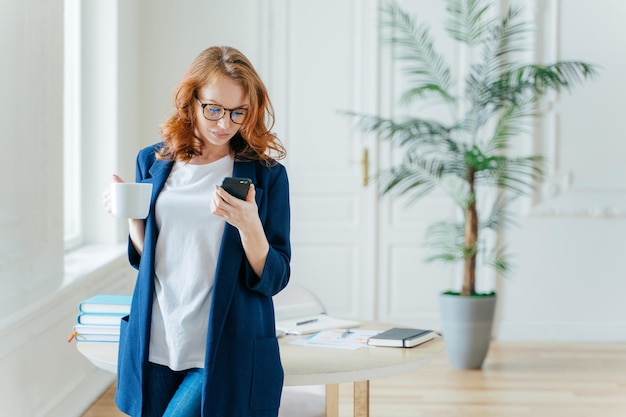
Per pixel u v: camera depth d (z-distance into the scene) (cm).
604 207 680
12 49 348
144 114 671
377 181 688
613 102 680
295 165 691
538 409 495
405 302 695
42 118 394
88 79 574
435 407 499
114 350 276
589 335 687
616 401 514
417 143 607
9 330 341
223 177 246
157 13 671
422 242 692
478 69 605
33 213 382
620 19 676
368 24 684
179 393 237
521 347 663
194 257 239
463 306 586
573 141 681
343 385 552
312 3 683
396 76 686
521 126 677
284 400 310
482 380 563
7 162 344
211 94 235
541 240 684
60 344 430
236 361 236
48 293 392
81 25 568
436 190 688
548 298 687
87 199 580
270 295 245
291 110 688
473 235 592
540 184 681
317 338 298
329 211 692
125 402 245
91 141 577
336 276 694
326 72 686
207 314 238
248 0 678
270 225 249
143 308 241
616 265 685
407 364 263
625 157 682
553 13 675
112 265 518
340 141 690
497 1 671
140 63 668
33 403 386
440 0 680
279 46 684
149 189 238
